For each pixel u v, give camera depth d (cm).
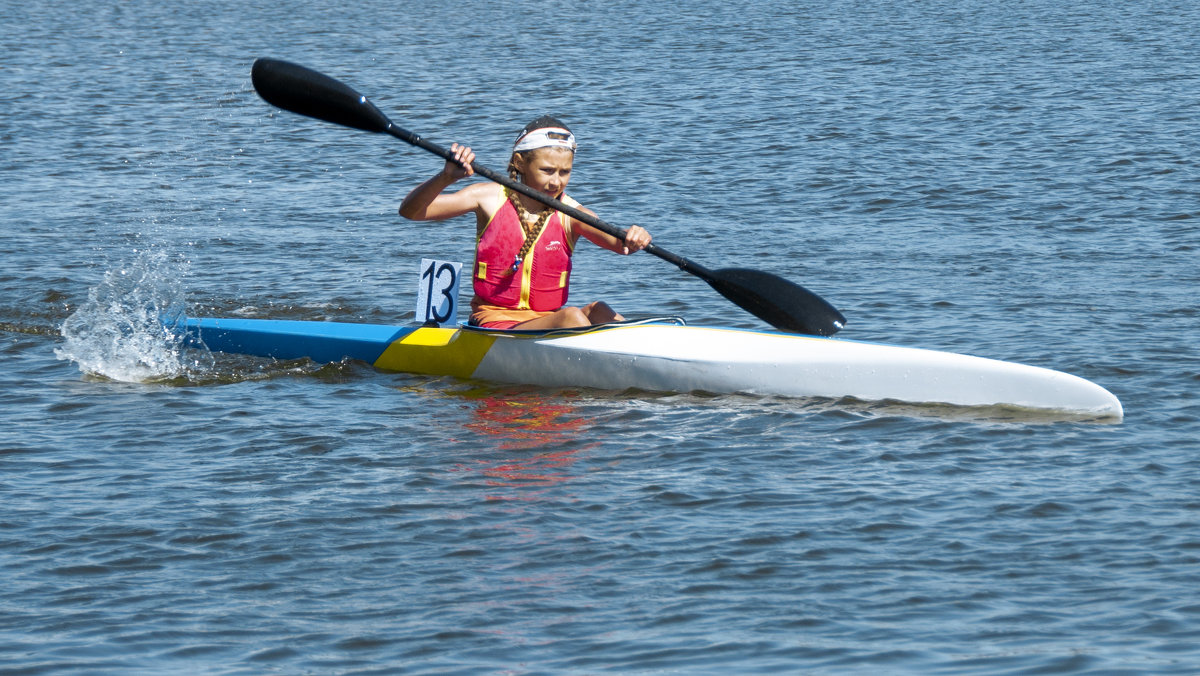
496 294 3147
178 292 3897
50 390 2925
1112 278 3991
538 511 2183
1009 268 4169
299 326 3341
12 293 3822
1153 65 9494
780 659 1667
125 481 2325
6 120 7369
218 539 2067
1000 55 10350
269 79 3009
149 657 1692
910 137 6781
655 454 2484
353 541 2059
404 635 1748
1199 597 1822
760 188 5662
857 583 1894
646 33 12606
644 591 1877
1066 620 1766
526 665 1662
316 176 6034
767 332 3000
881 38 11838
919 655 1672
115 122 7425
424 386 3041
